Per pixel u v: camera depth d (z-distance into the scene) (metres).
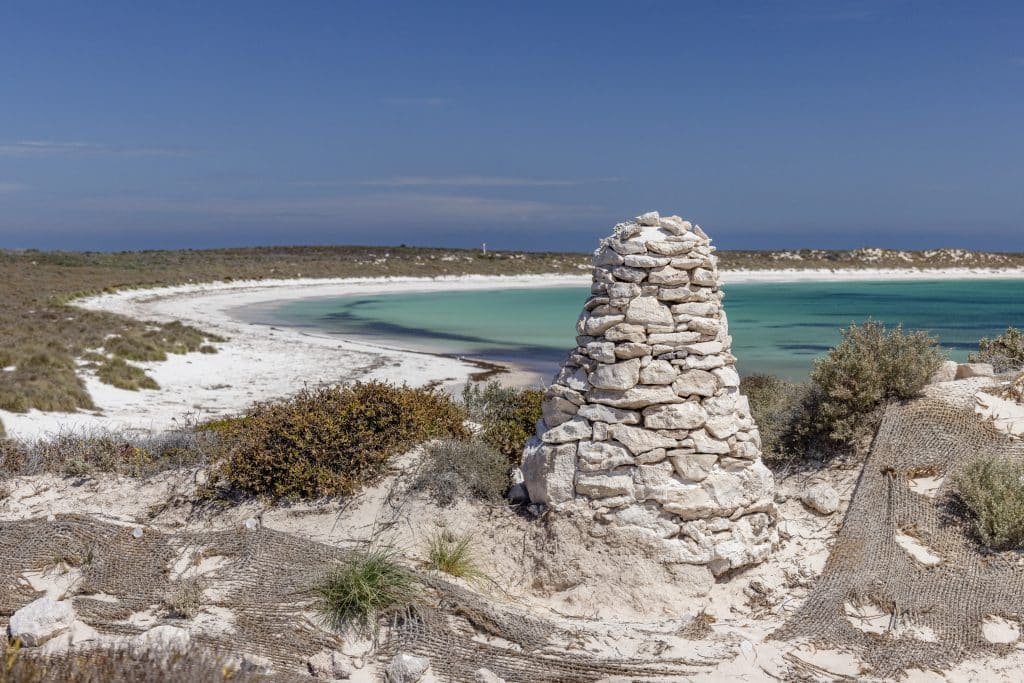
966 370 11.62
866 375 10.09
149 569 7.21
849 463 9.69
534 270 112.31
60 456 9.83
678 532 7.33
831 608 6.94
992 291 90.38
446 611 6.61
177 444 10.17
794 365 31.72
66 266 81.81
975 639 6.51
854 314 58.06
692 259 7.68
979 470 8.48
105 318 39.69
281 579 6.98
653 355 7.57
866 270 129.38
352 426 8.97
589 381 7.73
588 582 7.24
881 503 8.52
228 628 6.30
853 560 7.60
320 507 8.38
